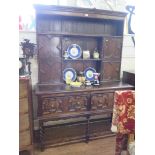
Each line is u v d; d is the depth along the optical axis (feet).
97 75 9.42
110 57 9.52
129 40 10.56
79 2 9.21
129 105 5.30
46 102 7.70
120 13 9.04
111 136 9.17
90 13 8.50
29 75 7.63
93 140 8.83
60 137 8.62
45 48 8.34
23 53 8.07
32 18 8.52
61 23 9.01
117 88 8.77
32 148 7.15
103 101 8.68
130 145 5.16
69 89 8.11
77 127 9.69
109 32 10.01
